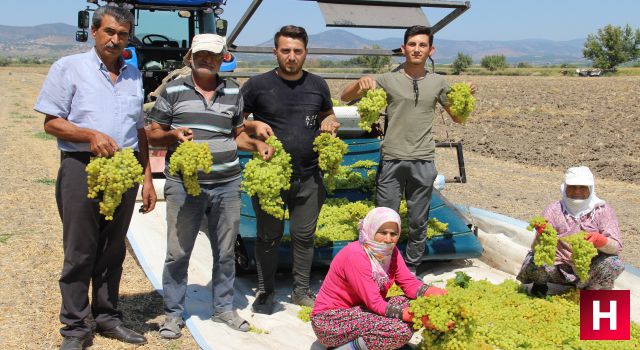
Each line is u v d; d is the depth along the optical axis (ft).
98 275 17.92
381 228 16.26
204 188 18.20
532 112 96.17
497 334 18.25
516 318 19.49
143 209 18.51
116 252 17.83
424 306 15.11
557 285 22.40
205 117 18.01
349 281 16.60
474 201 38.83
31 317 19.62
